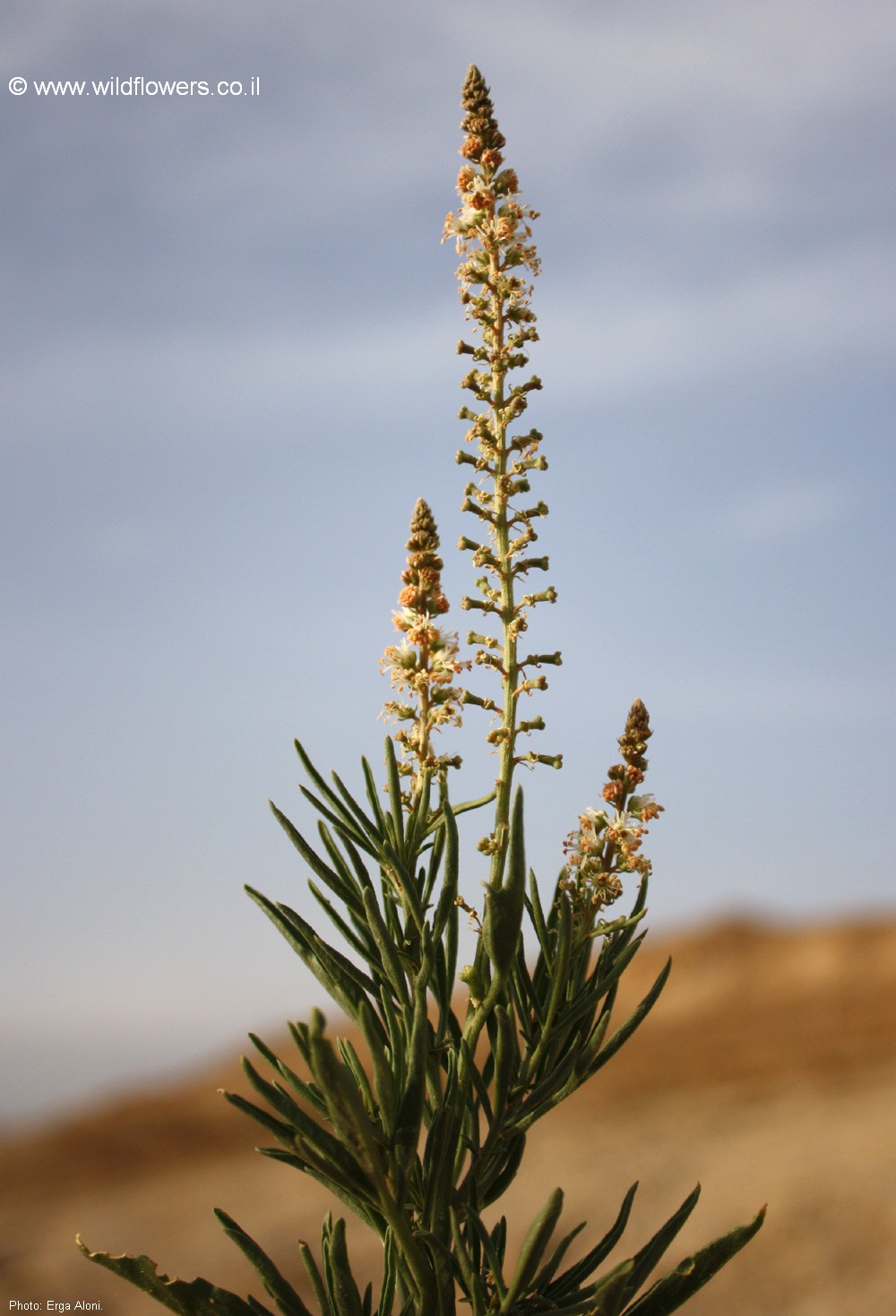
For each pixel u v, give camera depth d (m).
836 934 4.10
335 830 0.33
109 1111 3.13
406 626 0.34
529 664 0.34
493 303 0.35
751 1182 1.89
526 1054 0.33
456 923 0.33
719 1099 2.68
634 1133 2.39
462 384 0.35
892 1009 3.31
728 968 4.00
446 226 0.36
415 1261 0.30
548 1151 2.34
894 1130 2.07
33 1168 2.74
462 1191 0.32
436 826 0.33
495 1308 0.31
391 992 0.32
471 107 0.36
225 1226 0.32
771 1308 1.44
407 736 0.34
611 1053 0.33
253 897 0.33
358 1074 0.32
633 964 4.32
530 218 0.36
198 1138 2.96
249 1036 0.32
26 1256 1.90
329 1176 0.32
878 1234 1.59
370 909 0.31
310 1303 1.56
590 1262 0.34
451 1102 0.31
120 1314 1.62
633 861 0.33
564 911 0.32
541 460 0.35
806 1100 2.52
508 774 0.33
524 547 0.34
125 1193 2.46
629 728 0.34
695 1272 0.32
